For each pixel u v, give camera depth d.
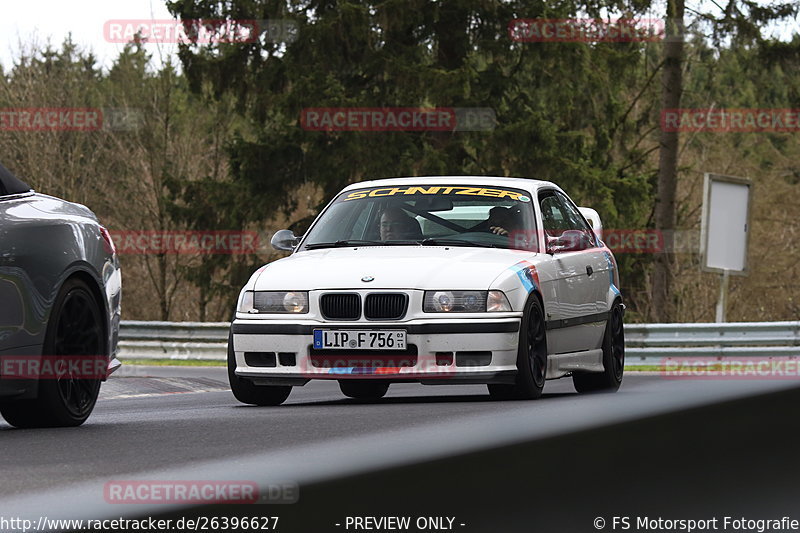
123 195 119.88
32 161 114.56
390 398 25.30
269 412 19.84
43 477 10.16
